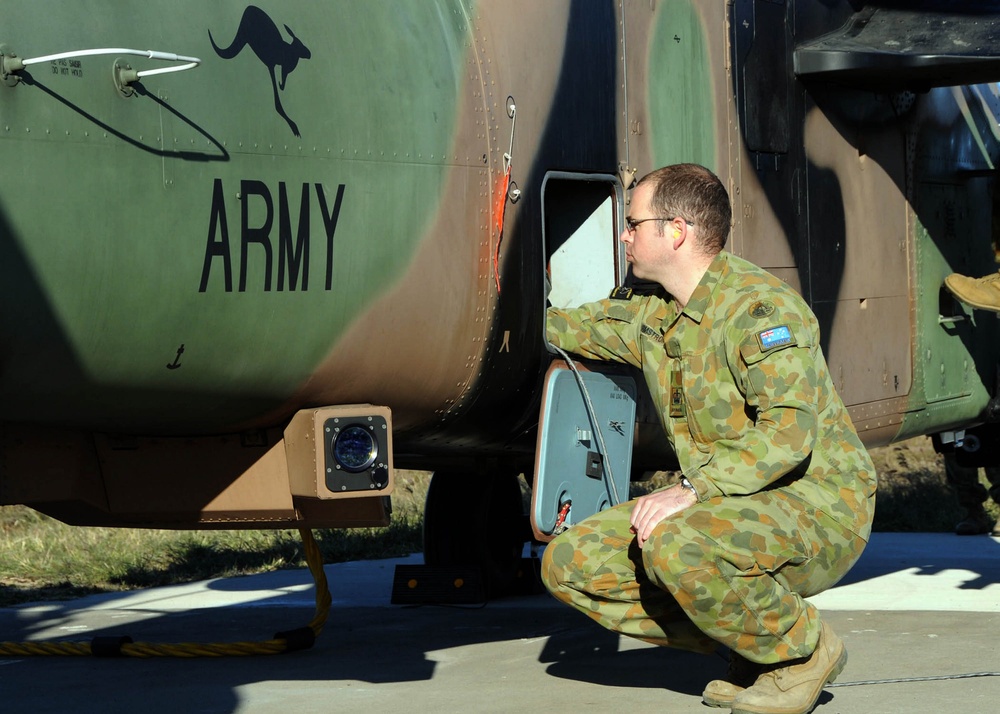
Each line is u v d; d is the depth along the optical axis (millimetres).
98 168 4000
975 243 8320
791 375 4195
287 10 4582
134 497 5012
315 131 4566
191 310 4266
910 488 12594
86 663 5906
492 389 5344
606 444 5320
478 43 5207
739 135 6391
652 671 5418
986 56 6398
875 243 7293
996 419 8477
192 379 4418
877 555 9398
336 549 10117
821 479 4375
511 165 5250
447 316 5031
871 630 6344
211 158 4266
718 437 4434
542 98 5406
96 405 4383
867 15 7172
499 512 7848
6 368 4031
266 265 4418
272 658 5953
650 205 4527
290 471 4812
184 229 4199
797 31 6812
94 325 4082
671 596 4496
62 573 9047
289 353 4578
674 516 4219
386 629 6797
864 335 7184
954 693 4922
